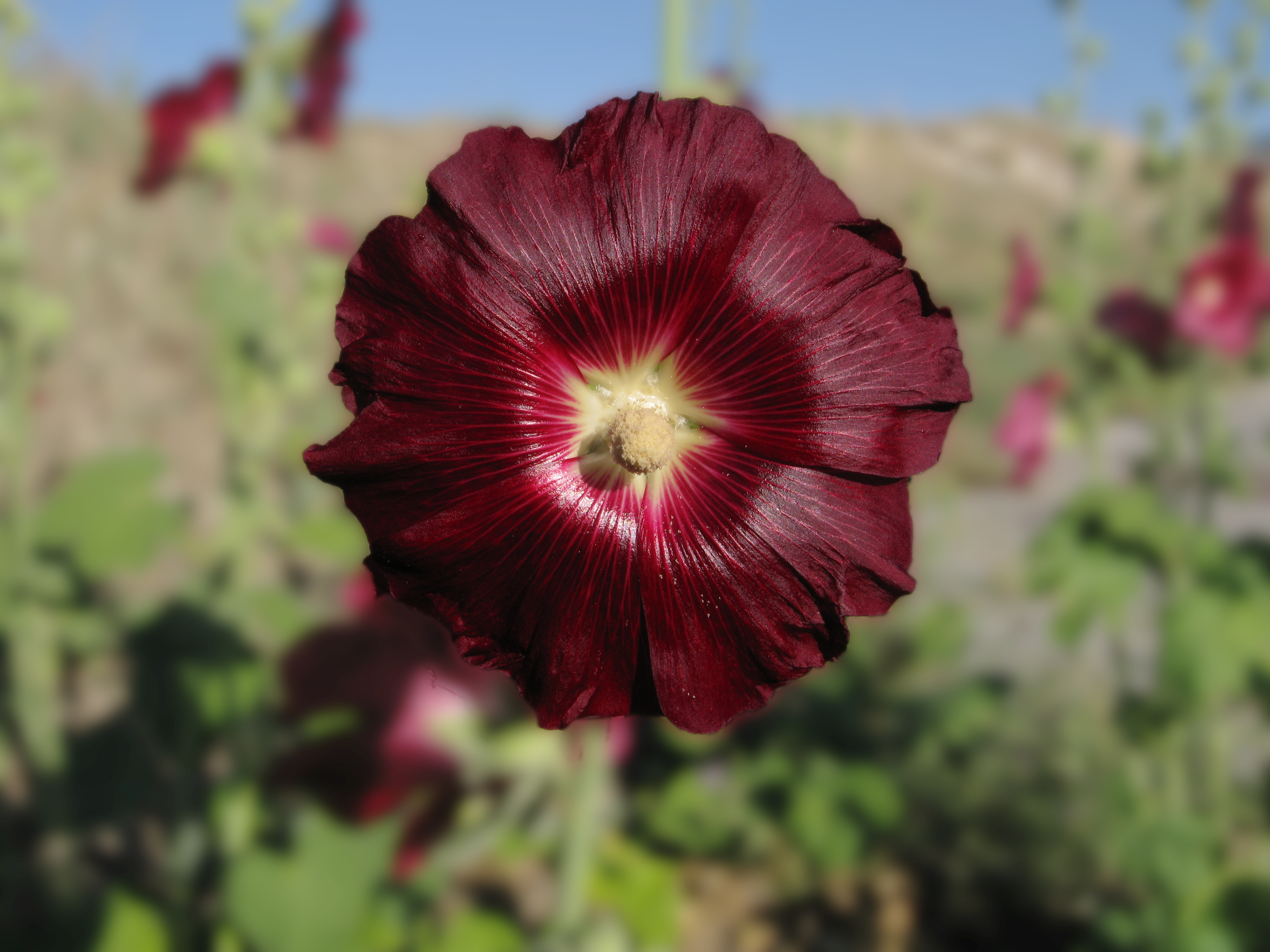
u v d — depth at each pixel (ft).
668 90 0.71
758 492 0.61
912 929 1.36
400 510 0.54
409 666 0.97
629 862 1.11
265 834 0.99
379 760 0.97
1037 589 1.39
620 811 1.40
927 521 2.44
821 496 0.60
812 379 0.59
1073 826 1.41
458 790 1.01
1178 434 1.53
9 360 1.15
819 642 0.59
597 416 0.60
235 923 0.84
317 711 0.99
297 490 1.45
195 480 2.02
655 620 0.58
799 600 0.59
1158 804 1.34
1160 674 1.27
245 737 1.04
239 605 1.15
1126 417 2.71
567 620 0.57
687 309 0.59
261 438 1.27
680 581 0.59
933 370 0.58
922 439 0.58
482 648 0.56
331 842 0.87
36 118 2.60
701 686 0.59
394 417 0.54
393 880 1.00
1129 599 1.33
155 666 1.07
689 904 1.36
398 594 0.54
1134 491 1.41
